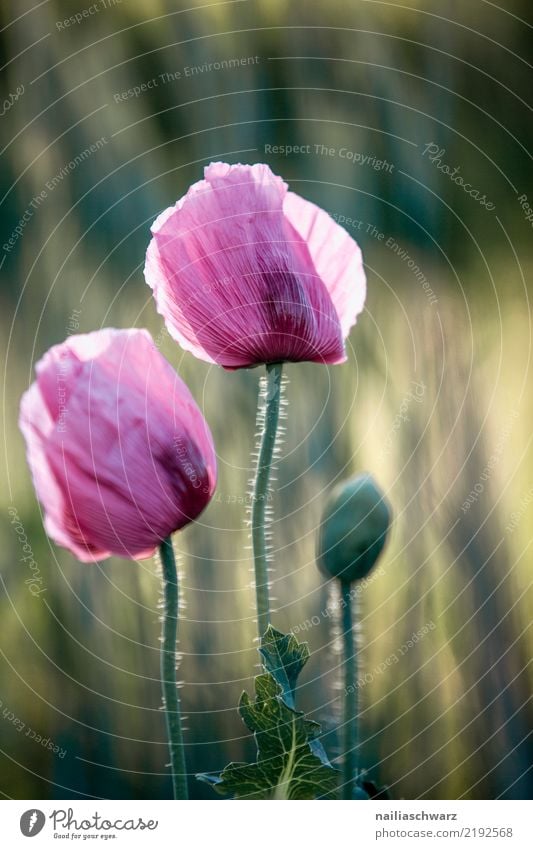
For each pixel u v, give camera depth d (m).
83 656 1.06
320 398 1.06
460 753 1.04
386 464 1.06
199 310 0.88
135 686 1.06
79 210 1.12
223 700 1.05
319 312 0.88
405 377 1.08
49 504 0.87
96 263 1.11
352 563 0.86
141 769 1.05
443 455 1.06
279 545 1.04
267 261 0.87
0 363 1.08
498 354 1.10
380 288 1.12
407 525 1.05
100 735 1.05
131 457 0.86
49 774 1.05
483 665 1.04
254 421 1.05
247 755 1.04
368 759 1.04
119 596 1.07
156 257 0.88
